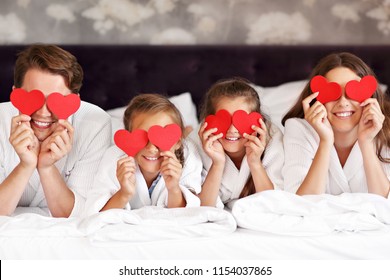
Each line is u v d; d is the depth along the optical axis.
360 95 1.75
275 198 1.55
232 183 1.91
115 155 1.80
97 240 1.45
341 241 1.47
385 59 2.98
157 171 1.74
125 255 1.44
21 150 1.61
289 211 1.53
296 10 3.09
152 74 2.93
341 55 1.88
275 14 3.09
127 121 1.81
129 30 3.07
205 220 1.51
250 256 1.46
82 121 1.91
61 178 1.73
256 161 1.78
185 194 1.70
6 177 1.85
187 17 3.08
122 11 3.06
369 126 1.73
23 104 1.66
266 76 2.96
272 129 1.98
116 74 2.92
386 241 1.48
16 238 1.45
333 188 1.88
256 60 2.96
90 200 1.70
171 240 1.46
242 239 1.47
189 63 2.94
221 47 2.96
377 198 1.55
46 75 1.70
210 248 1.46
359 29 3.09
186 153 1.83
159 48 2.94
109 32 3.06
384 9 3.09
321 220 1.50
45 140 1.67
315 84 1.79
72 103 1.68
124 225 1.47
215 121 1.79
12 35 3.04
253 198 1.55
